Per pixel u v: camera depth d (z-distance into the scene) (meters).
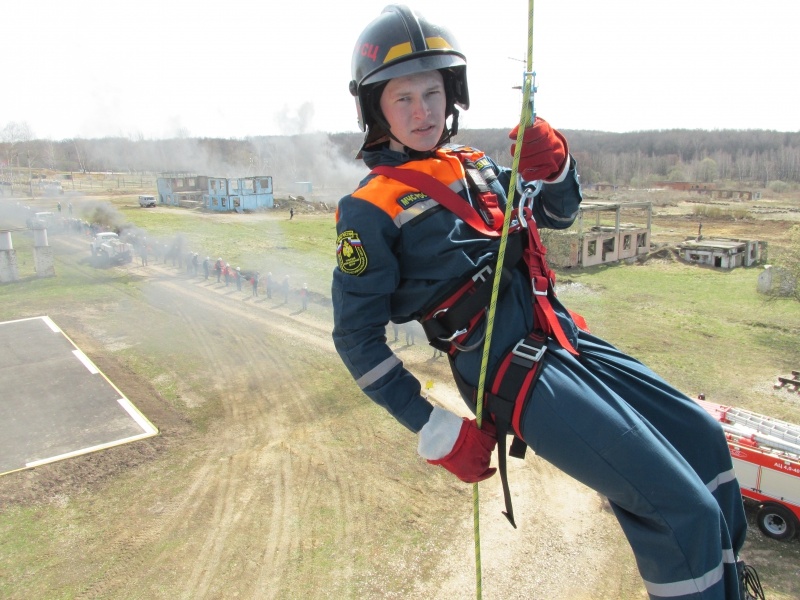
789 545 12.45
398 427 17.81
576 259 40.84
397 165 2.44
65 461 16.08
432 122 2.34
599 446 1.97
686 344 24.81
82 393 20.25
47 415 18.70
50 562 12.31
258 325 27.55
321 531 13.25
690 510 1.94
